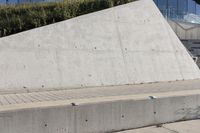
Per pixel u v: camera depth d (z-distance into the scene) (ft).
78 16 57.41
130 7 62.18
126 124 29.12
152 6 65.46
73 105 26.55
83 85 52.24
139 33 61.31
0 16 55.77
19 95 42.73
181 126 30.96
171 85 54.24
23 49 49.26
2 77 46.88
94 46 55.42
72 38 53.88
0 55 47.47
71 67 52.16
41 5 59.52
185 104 33.32
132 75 57.41
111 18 59.06
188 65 65.92
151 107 30.73
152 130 29.27
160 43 63.46
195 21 117.19
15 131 24.13
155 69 60.54
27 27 55.77
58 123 25.77
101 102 27.94
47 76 49.83
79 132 26.71
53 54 51.37
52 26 52.60
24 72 48.39
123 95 38.14
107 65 55.57
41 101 35.78
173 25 103.76
